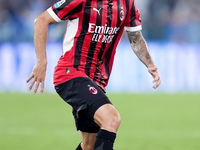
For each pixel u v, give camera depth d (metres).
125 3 17.14
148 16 62.00
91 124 16.56
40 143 25.55
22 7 60.16
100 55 16.80
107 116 14.85
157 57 55.12
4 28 57.09
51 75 53.44
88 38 16.25
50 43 54.19
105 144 14.63
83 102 15.50
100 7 16.17
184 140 26.94
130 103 44.25
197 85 54.75
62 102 44.94
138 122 33.81
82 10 16.03
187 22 60.91
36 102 44.69
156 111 39.50
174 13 62.12
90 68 16.52
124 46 53.84
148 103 44.56
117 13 16.67
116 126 14.79
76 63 16.34
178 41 57.50
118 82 53.91
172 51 54.94
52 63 53.69
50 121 33.88
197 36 59.84
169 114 37.97
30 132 29.33
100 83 17.02
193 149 24.27
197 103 45.06
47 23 16.11
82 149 17.73
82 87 15.78
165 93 53.78
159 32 58.66
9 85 53.56
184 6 63.19
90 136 17.22
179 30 59.72
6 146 24.52
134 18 17.77
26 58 53.66
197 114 38.12
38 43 15.98
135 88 54.16
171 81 54.59
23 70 53.59
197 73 54.69
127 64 53.94
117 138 27.53
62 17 16.08
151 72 18.00
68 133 29.06
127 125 32.50
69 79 16.19
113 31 16.78
